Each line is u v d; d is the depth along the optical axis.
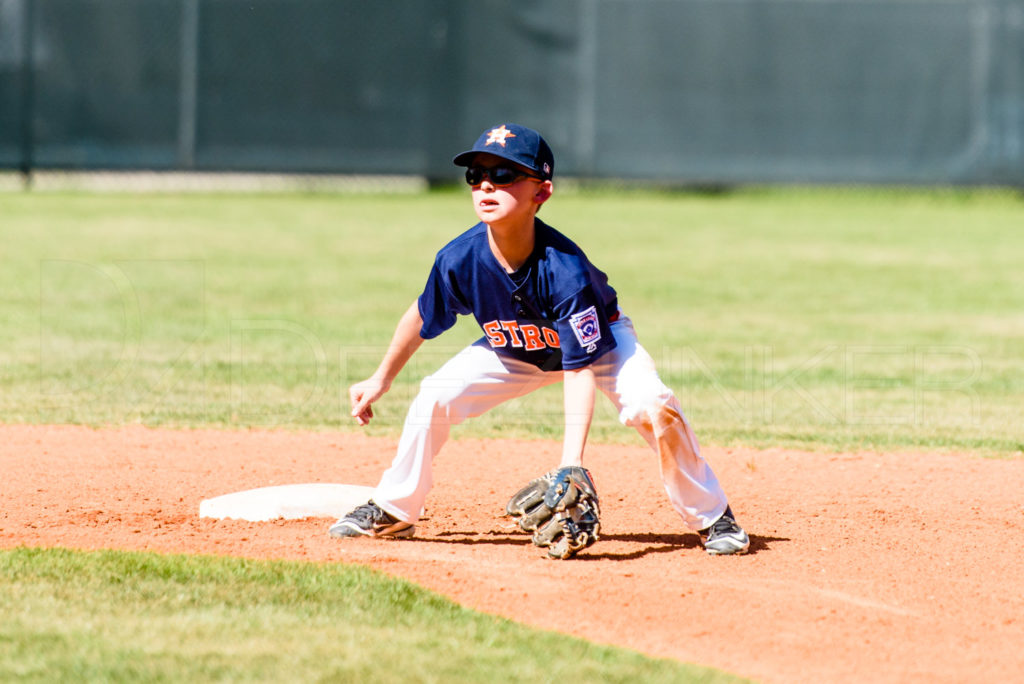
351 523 16.41
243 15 73.88
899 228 65.62
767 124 76.62
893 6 75.12
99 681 11.27
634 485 20.25
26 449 21.89
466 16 75.06
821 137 76.56
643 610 13.67
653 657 12.32
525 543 16.50
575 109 76.25
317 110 75.06
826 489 20.06
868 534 17.30
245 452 22.23
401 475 16.34
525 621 13.30
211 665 11.67
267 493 17.98
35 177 78.12
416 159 75.88
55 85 73.44
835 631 13.21
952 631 13.36
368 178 80.00
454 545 16.25
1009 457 22.53
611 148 76.75
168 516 17.53
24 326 35.06
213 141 74.69
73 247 51.59
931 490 20.05
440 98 75.56
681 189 80.75
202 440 23.06
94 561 14.73
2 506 17.94
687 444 15.66
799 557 16.02
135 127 74.00
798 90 76.19
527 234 14.80
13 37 72.81
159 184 79.19
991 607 14.21
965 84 75.62
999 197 79.56
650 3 75.50
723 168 77.00
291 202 72.69
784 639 12.94
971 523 18.00
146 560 14.81
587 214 69.31
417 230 61.19
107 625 12.64
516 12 75.19
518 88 75.94
